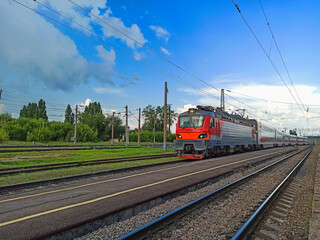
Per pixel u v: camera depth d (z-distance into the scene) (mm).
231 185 9344
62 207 6316
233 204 7195
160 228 5105
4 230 4770
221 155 23094
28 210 6066
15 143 42438
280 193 8898
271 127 43562
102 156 21547
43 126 51562
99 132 78500
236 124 25500
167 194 7992
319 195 8242
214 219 5844
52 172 12156
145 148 32969
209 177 10992
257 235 5066
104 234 4977
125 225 5445
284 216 6348
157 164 15125
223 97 35594
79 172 12258
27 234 4586
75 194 7770
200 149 18031
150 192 8062
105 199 7148
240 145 26828
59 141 55438
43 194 7816
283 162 19719
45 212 5898
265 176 12422
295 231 5363
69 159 18609
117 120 82188
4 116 52031
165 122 30109
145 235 4711
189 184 9430
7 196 7625
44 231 4738
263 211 6555
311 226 5352
